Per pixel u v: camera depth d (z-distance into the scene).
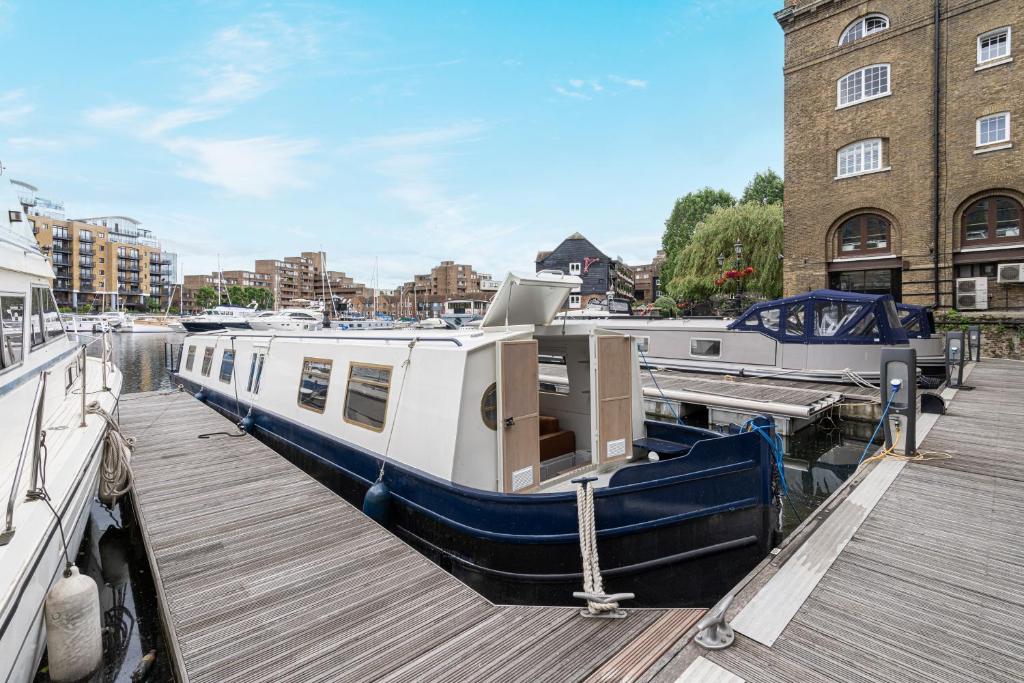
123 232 121.19
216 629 3.71
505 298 6.09
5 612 3.07
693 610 3.65
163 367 27.53
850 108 19.80
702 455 4.50
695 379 14.03
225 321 36.94
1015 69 16.53
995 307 17.19
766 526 4.46
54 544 3.99
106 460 6.27
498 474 5.25
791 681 2.83
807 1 20.72
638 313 34.44
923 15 18.12
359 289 153.38
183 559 4.71
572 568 4.69
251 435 9.32
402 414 5.91
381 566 4.59
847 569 4.01
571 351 6.84
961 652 3.06
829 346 12.88
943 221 17.88
